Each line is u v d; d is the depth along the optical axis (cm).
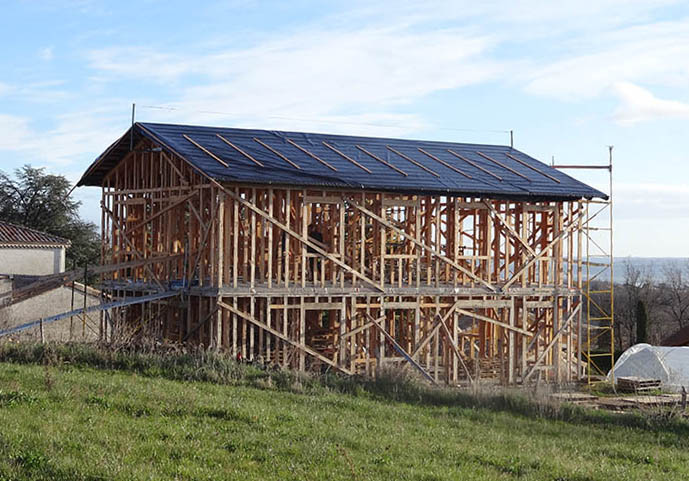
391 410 1870
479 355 3134
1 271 5150
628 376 3256
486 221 2991
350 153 3038
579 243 3133
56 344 2216
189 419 1495
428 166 3039
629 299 6369
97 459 1155
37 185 6769
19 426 1300
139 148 3019
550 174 3203
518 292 3014
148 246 3067
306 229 2672
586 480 1337
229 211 2606
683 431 1950
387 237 3025
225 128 3019
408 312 3025
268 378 2078
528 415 2038
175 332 2847
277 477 1168
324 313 3559
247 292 2581
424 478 1232
